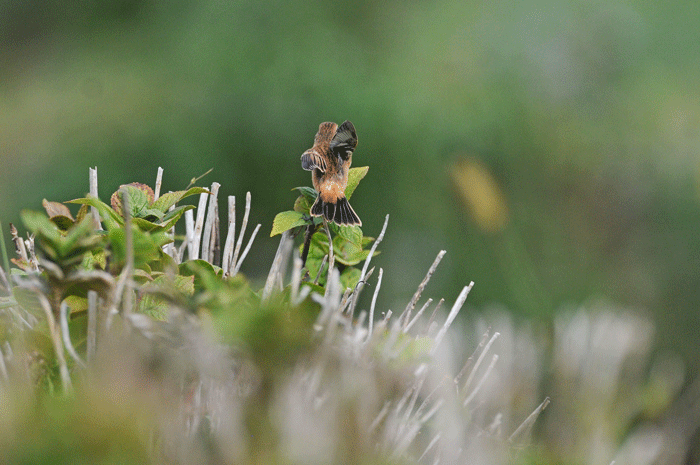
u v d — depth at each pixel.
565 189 29.94
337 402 11.59
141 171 27.52
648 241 28.73
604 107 31.62
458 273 26.00
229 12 30.11
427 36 32.19
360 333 11.61
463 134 28.22
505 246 25.34
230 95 28.31
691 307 26.02
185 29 30.89
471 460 11.69
